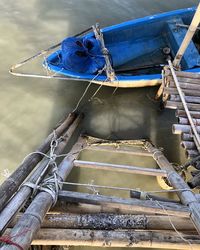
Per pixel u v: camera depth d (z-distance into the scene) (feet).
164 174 15.34
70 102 25.08
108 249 19.19
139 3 32.27
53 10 30.83
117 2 32.09
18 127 23.62
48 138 17.43
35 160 13.05
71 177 21.70
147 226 10.23
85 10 31.14
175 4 32.81
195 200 10.92
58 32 29.19
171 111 25.16
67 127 21.11
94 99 25.27
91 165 15.52
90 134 23.79
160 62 25.82
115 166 15.64
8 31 28.76
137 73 24.79
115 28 24.35
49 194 9.98
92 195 10.69
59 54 22.13
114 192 21.40
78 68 21.12
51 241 9.44
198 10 17.44
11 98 24.89
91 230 9.77
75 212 10.71
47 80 25.91
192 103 18.78
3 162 21.97
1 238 7.16
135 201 10.61
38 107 24.67
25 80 25.84
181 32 25.52
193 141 16.67
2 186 10.37
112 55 25.40
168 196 21.34
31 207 8.90
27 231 7.72
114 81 21.56
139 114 24.97
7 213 8.74
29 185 10.12
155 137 24.08
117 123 24.50
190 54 24.04
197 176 15.52
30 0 31.48
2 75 26.02
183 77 20.21
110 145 21.86
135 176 22.06
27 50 27.71
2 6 30.71
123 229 10.11
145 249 19.07
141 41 26.45
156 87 25.64
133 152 20.44
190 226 10.38
